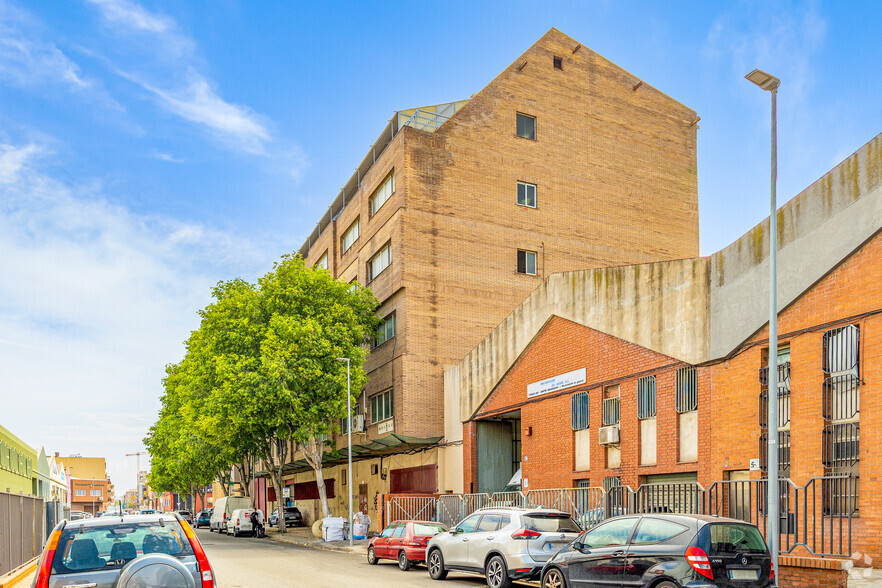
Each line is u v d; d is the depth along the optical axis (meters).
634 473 21.17
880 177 14.58
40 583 7.55
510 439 32.09
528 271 37.28
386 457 39.56
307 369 33.34
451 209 35.97
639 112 41.34
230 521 46.69
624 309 22.22
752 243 17.70
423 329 34.78
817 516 15.20
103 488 140.88
